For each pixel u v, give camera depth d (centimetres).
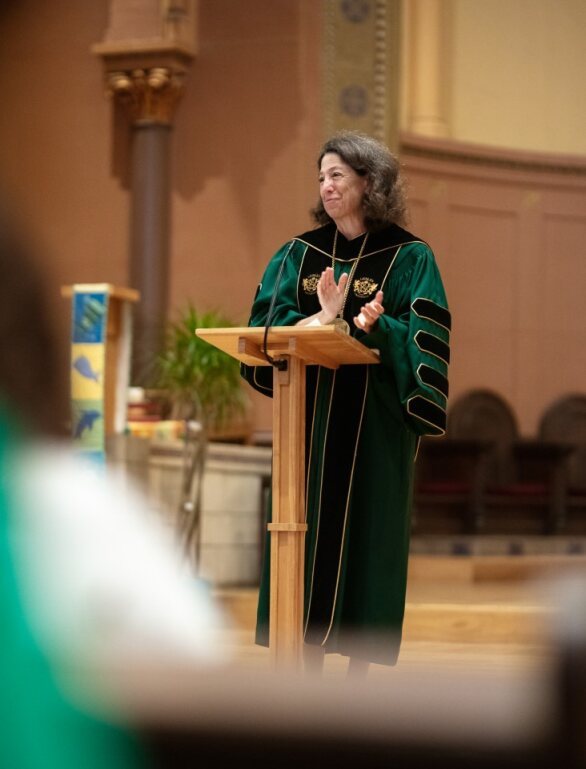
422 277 583
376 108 1923
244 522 1412
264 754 66
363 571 573
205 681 69
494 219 2219
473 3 2264
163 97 1892
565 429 2173
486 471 2086
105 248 1919
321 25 1905
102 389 1127
